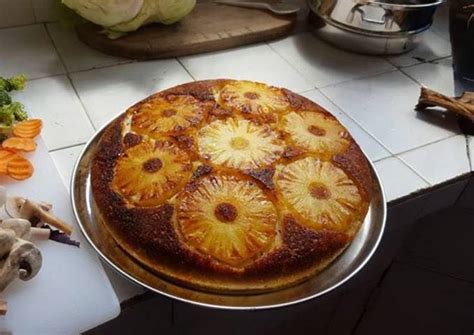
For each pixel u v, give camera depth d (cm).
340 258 36
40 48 57
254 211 35
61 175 42
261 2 70
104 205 35
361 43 63
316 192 37
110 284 34
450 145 51
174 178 36
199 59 60
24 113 45
